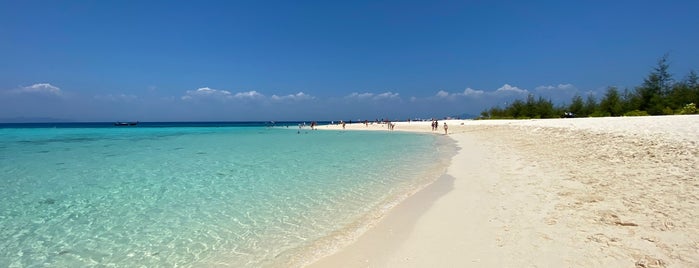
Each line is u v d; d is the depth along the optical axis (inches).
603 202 295.0
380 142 1239.5
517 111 2947.8
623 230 231.1
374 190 428.8
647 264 184.7
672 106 1843.0
